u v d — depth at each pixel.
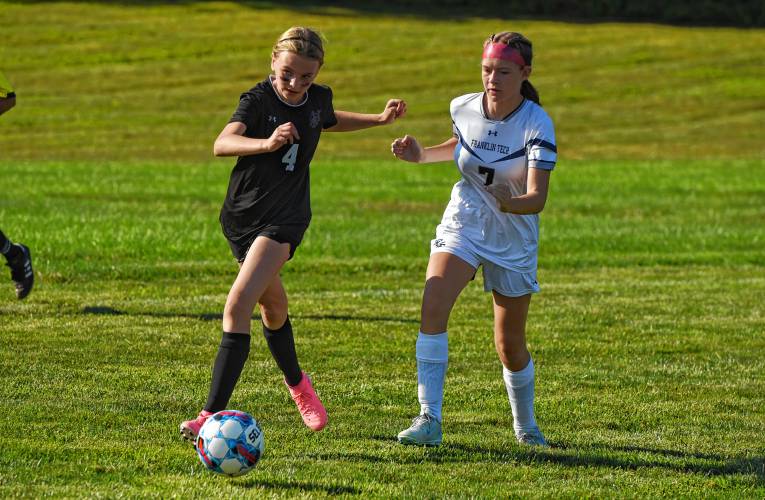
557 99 151.25
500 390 27.72
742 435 23.70
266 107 21.19
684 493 19.30
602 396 27.31
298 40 20.94
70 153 113.50
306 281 45.91
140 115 136.88
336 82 156.62
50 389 25.81
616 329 36.75
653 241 61.06
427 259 52.34
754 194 87.94
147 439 21.73
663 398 27.22
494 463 20.88
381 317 37.69
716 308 41.28
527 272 21.95
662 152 122.00
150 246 52.53
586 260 53.62
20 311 36.09
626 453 21.97
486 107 21.70
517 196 21.84
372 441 22.23
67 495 17.78
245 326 20.47
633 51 178.75
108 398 25.17
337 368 29.75
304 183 21.83
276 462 20.38
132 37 177.38
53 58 163.75
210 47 173.88
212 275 46.41
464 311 39.66
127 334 33.03
